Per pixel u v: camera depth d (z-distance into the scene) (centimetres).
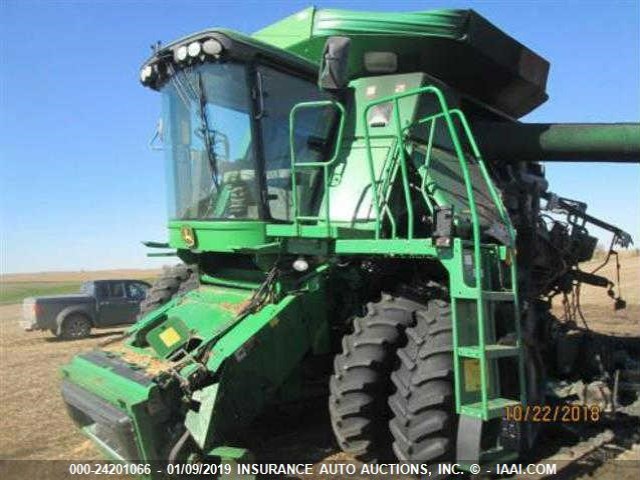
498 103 779
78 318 1817
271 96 595
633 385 725
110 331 1969
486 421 455
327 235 532
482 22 662
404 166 524
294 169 559
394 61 661
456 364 455
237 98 587
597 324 1471
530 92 787
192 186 629
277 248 566
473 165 651
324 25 652
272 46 592
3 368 1196
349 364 512
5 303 4469
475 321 475
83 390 573
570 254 830
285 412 713
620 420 663
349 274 600
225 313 580
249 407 525
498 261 507
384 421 519
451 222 471
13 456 629
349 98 639
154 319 631
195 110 611
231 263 650
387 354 512
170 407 501
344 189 591
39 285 7194
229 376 509
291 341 554
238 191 589
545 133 697
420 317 508
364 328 523
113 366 571
